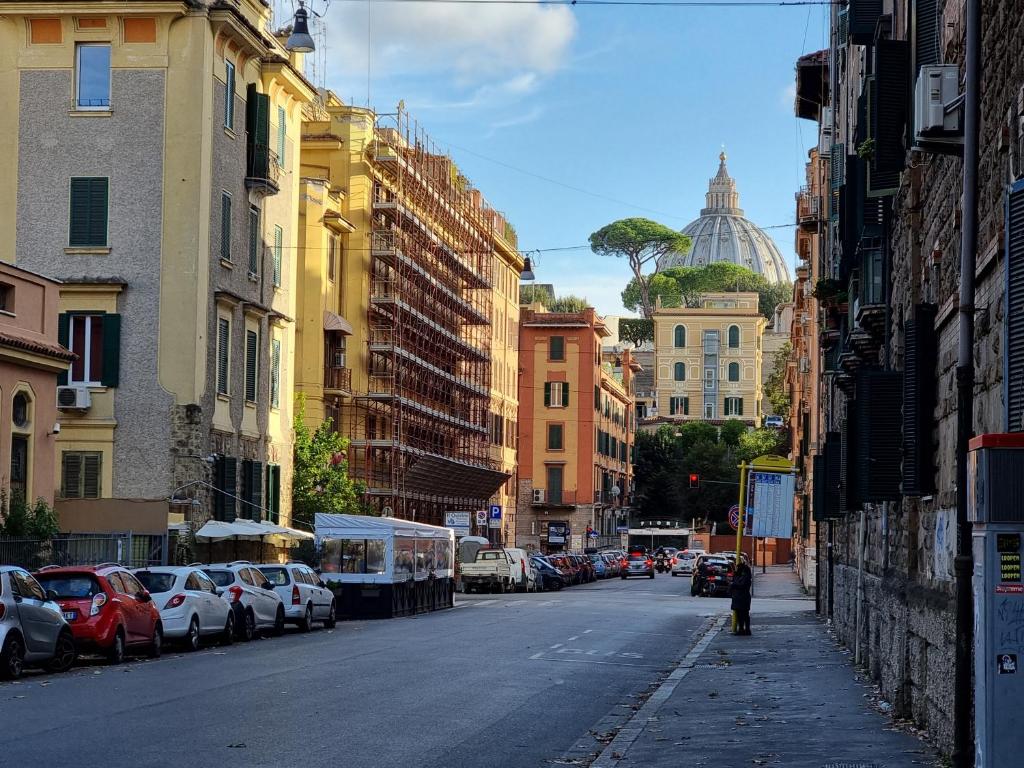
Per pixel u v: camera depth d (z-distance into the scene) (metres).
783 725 17.44
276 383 49.91
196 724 16.58
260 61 47.62
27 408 35.50
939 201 16.98
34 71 43.38
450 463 75.50
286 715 17.66
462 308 80.69
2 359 33.94
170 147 42.78
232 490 44.16
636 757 14.90
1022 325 11.07
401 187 68.94
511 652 29.39
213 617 30.44
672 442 144.75
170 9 42.44
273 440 49.34
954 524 14.71
